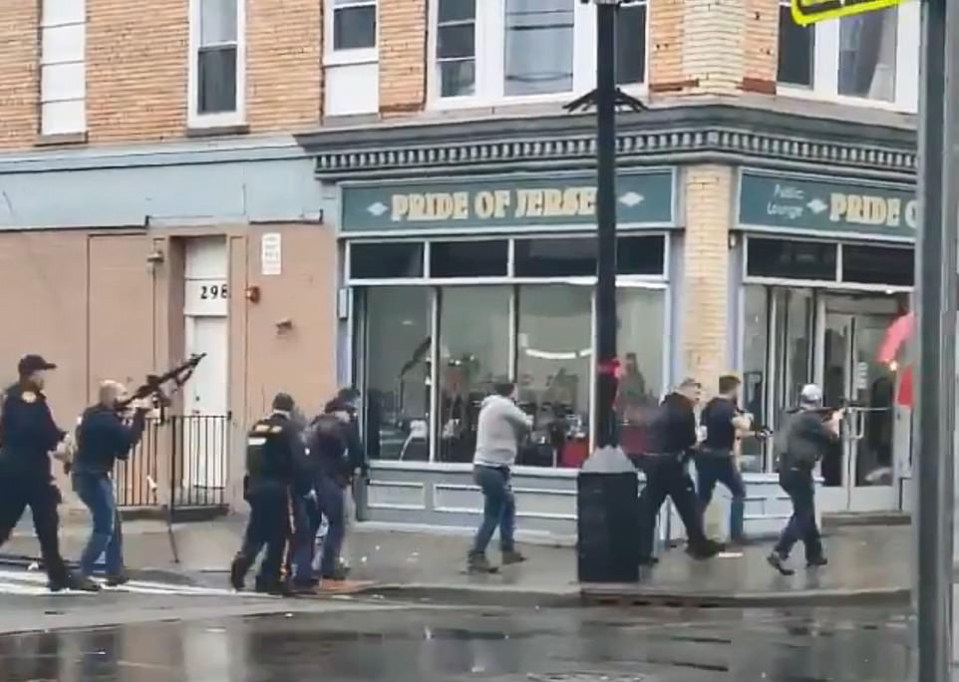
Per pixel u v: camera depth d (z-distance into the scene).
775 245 18.72
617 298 18.64
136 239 22.30
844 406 19.88
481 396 19.66
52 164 22.97
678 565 16.80
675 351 18.17
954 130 4.77
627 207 18.42
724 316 18.16
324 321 20.70
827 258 19.23
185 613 13.21
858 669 10.31
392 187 20.12
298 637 11.50
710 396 18.00
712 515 18.33
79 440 15.27
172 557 17.52
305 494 15.50
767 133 18.27
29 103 23.22
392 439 20.33
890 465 20.58
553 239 18.98
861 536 19.16
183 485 21.77
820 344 19.48
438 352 19.97
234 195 21.42
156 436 21.62
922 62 4.82
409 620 12.75
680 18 18.14
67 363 22.86
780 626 12.77
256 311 21.27
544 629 12.23
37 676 9.63
